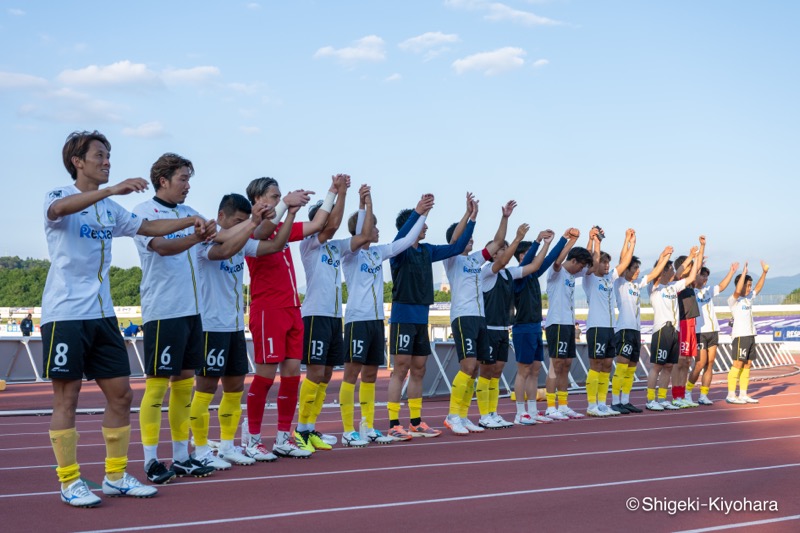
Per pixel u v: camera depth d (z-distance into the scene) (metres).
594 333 10.57
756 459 6.77
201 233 4.87
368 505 4.77
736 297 12.84
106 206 4.80
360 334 7.42
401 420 10.04
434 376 13.64
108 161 4.79
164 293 5.30
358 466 6.21
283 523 4.29
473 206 8.41
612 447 7.47
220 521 4.31
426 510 4.66
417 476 5.78
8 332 37.25
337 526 4.25
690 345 11.79
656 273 11.34
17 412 10.66
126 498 4.89
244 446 6.77
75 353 4.57
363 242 7.21
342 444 7.57
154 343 5.28
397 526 4.27
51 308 4.59
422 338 8.07
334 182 6.70
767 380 18.50
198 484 5.39
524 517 4.52
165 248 5.09
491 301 9.10
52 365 4.53
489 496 5.08
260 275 6.38
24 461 6.42
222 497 4.95
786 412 11.12
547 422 9.84
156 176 5.50
